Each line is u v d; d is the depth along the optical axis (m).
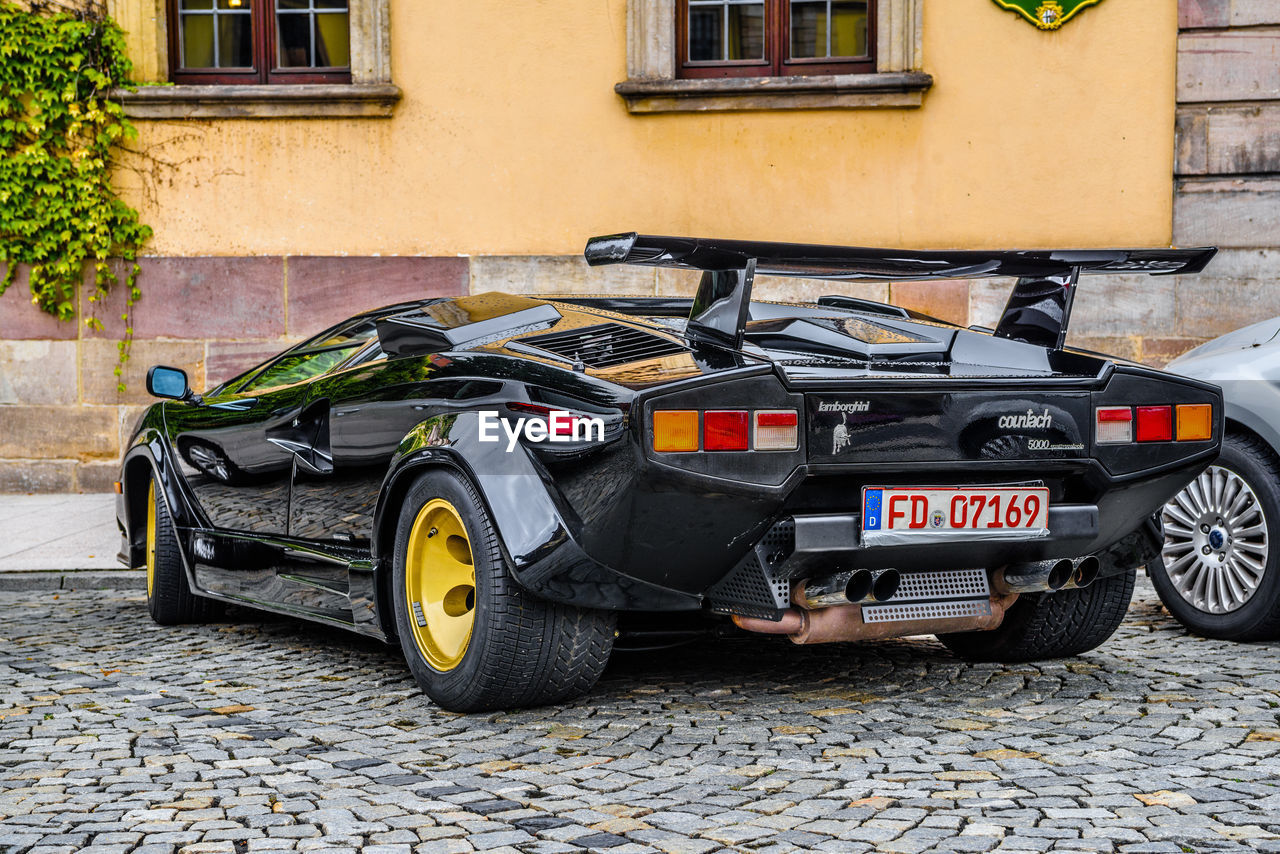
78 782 3.14
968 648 4.62
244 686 4.27
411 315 4.37
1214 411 3.89
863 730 3.59
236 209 10.25
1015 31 9.60
